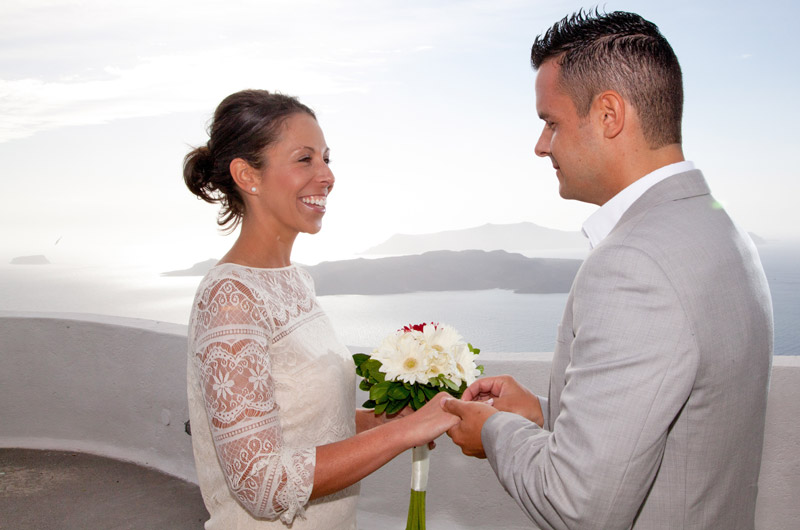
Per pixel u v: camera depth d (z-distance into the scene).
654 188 1.02
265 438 1.21
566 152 1.13
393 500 2.85
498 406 1.42
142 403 3.63
